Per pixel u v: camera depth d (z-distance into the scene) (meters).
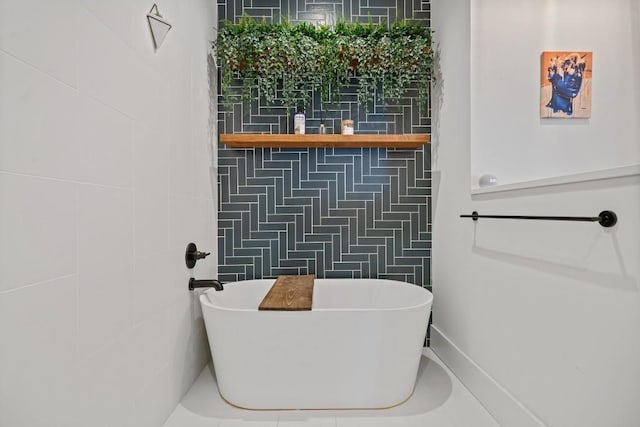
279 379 1.73
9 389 0.77
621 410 0.97
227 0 2.54
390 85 2.41
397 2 2.59
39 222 0.86
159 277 1.55
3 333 0.76
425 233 2.59
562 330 1.21
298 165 2.58
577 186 1.14
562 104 1.98
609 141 2.00
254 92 2.55
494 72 1.98
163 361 1.59
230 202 2.55
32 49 0.84
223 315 1.73
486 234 1.76
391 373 1.73
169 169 1.67
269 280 2.44
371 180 2.59
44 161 0.88
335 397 1.73
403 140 2.35
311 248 2.58
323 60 2.32
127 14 1.29
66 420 0.95
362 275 2.58
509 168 1.97
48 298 0.89
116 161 1.21
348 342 1.71
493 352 1.68
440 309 2.40
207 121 2.31
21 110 0.81
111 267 1.17
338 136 2.33
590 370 1.08
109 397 1.15
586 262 1.10
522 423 1.42
